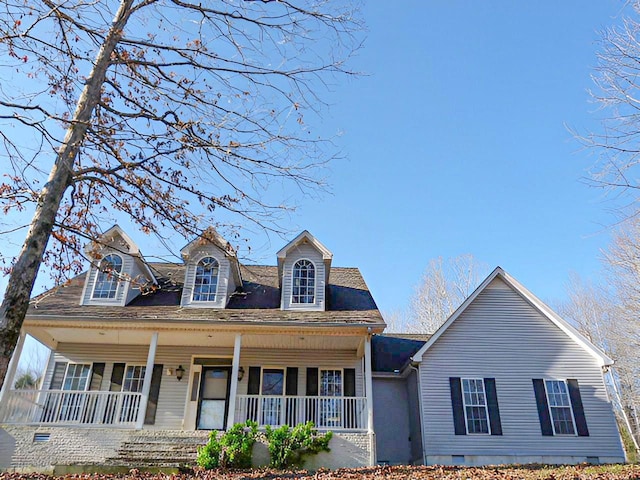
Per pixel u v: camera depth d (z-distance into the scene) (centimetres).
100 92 775
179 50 773
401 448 1606
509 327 1617
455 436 1456
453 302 3812
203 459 1164
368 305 1566
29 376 3956
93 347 1611
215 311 1483
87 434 1268
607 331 2947
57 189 696
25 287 628
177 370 1581
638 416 2995
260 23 751
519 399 1518
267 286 1722
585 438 1470
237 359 1373
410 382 1650
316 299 1542
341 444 1267
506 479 912
